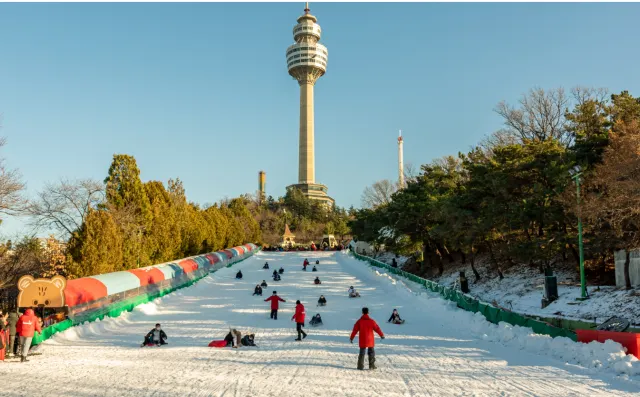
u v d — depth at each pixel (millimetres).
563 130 54469
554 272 41500
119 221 41906
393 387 11375
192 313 30188
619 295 28031
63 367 14234
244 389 11203
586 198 31562
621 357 12867
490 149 62250
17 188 32719
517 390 10953
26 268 41281
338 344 18750
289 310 31016
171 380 12234
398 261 81438
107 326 24453
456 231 43188
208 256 57062
